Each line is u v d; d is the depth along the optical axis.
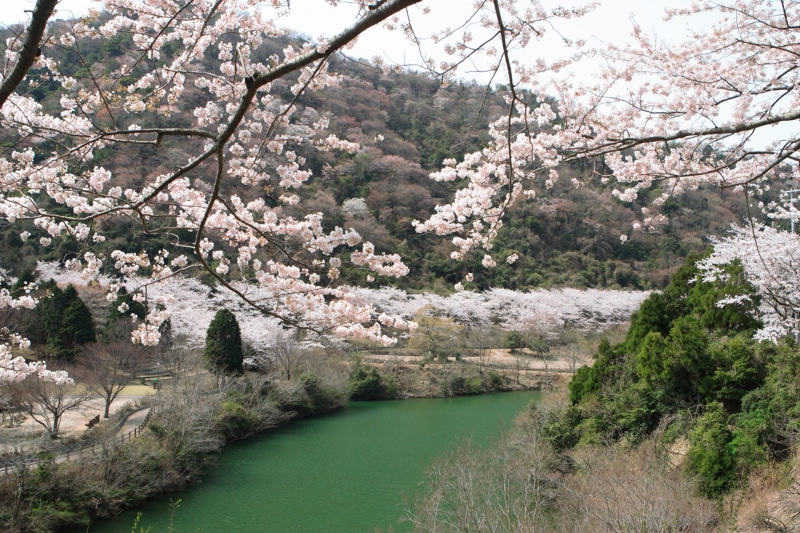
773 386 13.57
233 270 21.95
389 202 43.53
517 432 18.03
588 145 6.81
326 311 6.63
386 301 37.06
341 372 32.38
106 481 15.77
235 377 26.11
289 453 21.16
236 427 22.66
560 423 16.86
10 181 5.79
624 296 43.03
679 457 13.72
